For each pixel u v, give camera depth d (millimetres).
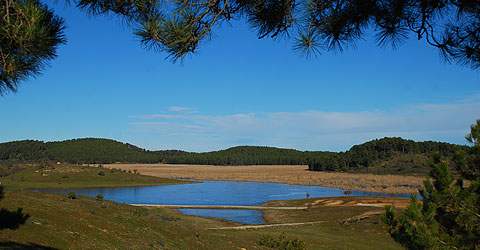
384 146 141125
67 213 17766
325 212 36719
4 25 2811
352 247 20812
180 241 17484
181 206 45688
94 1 3279
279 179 109562
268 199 56594
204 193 66875
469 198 7145
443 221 7344
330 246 21141
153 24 3219
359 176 105250
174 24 3270
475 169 7578
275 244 20172
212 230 25891
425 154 127875
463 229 7098
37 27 2906
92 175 91188
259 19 3707
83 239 13242
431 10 3107
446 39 3221
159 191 70875
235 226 30391
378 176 101938
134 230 17516
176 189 76375
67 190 69562
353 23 3484
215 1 3410
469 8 2922
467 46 3182
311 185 87312
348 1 3383
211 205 47875
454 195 7250
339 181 92125
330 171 138625
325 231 26922
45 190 68500
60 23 3182
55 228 13703
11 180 79750
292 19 3719
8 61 3016
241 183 97688
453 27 3193
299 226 29969
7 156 183250
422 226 6840
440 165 7523
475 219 7020
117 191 70188
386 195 58844
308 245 21219
